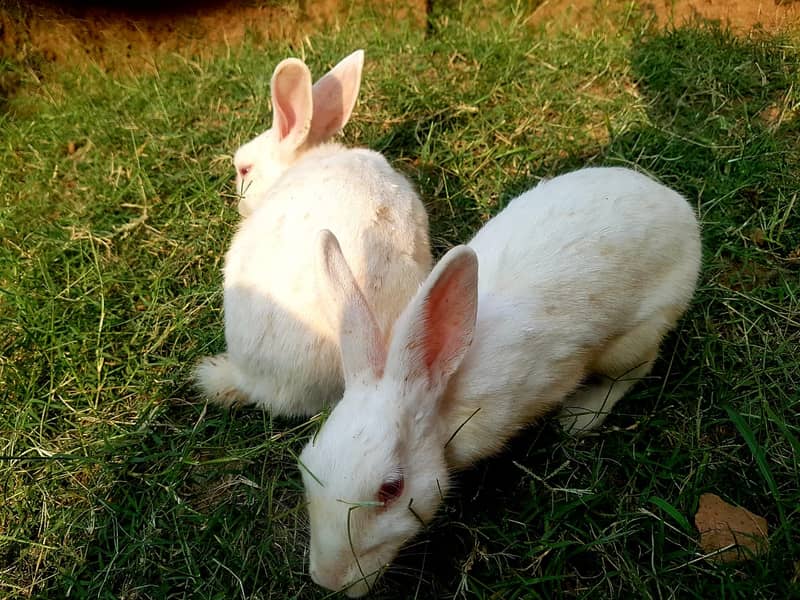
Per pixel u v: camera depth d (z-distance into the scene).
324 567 0.45
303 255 0.57
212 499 0.58
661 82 0.94
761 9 1.04
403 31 1.11
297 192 0.61
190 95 1.02
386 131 0.93
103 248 0.80
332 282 0.49
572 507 0.52
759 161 0.80
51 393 0.65
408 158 0.90
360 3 1.16
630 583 0.49
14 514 0.57
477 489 0.56
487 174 0.85
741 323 0.66
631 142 0.86
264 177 0.80
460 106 0.94
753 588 0.47
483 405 0.52
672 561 0.50
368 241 0.57
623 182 0.59
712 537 0.50
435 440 0.49
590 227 0.56
